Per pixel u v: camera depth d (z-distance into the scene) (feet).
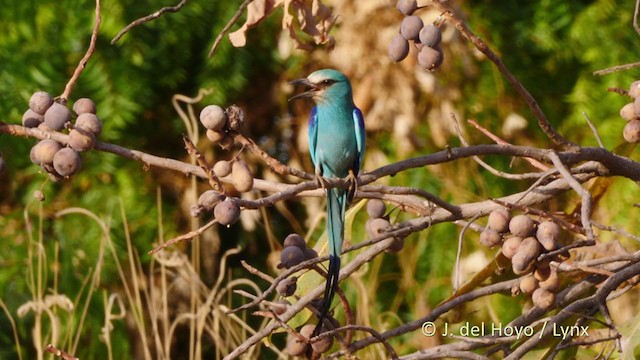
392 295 46.88
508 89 48.06
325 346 21.12
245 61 47.96
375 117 44.91
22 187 46.85
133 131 48.37
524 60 49.24
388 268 46.42
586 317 21.94
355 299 43.75
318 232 46.70
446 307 23.03
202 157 18.66
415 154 46.42
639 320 23.07
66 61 46.62
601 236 42.80
